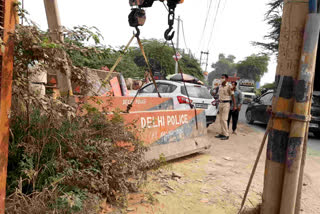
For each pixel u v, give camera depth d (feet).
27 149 8.46
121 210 9.76
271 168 7.13
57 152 9.35
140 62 100.01
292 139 6.71
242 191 12.56
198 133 18.98
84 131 10.27
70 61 8.95
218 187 12.91
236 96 28.25
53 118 9.07
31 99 8.14
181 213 10.13
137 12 10.33
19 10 6.91
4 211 6.79
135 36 10.91
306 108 6.60
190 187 12.65
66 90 12.71
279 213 7.08
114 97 18.11
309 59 6.40
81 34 8.30
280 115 6.85
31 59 7.78
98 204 9.29
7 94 6.31
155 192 11.64
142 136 14.44
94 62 37.88
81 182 9.17
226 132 25.36
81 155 9.52
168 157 15.87
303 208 11.21
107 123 11.31
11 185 8.34
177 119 17.08
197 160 17.53
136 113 14.29
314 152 22.41
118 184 10.34
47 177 8.77
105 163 9.73
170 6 10.12
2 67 6.11
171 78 37.11
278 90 6.88
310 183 14.28
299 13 6.52
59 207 7.89
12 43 6.32
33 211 7.34
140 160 11.64
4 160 6.42
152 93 28.19
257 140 26.40
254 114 39.34
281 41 6.86
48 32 8.19
